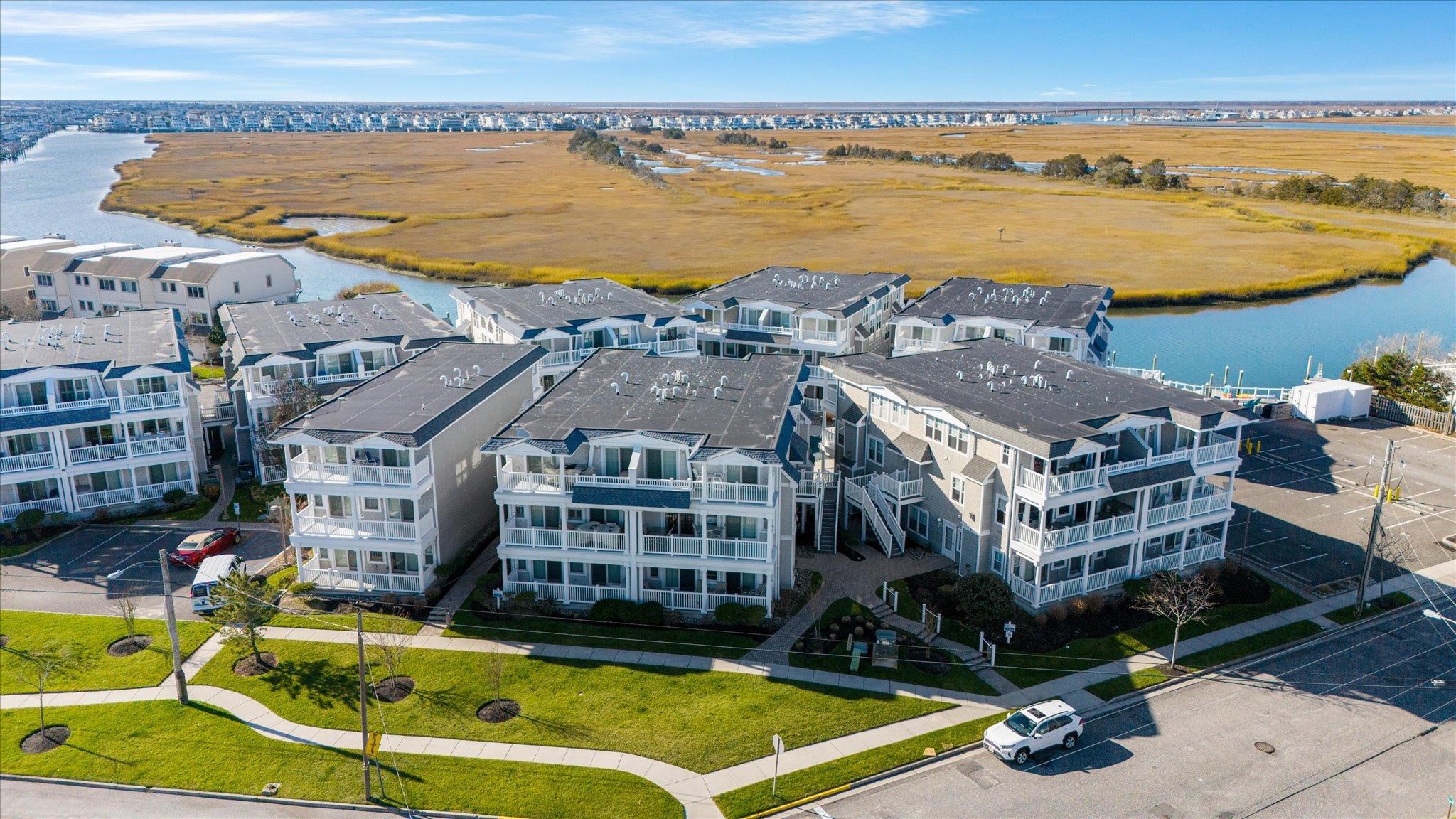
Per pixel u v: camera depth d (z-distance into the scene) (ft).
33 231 595.47
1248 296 419.74
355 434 151.74
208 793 112.16
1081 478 150.82
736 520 152.05
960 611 153.58
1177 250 504.43
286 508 179.22
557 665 138.10
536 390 224.94
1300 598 161.27
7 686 132.98
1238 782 115.44
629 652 142.00
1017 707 130.72
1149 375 264.52
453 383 182.39
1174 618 150.41
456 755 118.73
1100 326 254.88
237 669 136.98
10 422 177.88
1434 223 581.53
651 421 158.92
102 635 146.20
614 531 152.87
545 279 437.58
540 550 151.94
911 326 252.83
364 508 161.07
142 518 188.85
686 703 129.80
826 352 254.06
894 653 138.92
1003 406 166.71
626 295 273.54
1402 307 410.11
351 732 123.13
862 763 118.01
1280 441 236.02
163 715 126.31
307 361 214.48
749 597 151.12
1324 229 560.20
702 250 510.17
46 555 173.47
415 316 250.78
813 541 178.60
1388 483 207.82
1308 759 120.06
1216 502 167.94
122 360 195.11
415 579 156.56
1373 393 255.91
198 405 205.77
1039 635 148.46
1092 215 625.00
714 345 268.62
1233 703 132.57
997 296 268.21
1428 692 135.23
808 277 299.58
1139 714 129.90
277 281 366.43
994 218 616.80
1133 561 161.68
